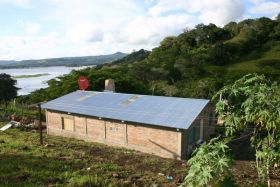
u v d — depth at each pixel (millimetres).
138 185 11859
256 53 81812
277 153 6090
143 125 20469
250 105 5703
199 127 21922
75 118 24656
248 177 14031
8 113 35969
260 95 5664
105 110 23578
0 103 54000
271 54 80188
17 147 17484
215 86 44406
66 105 26266
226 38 103062
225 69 66875
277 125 5551
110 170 14047
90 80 41625
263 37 91875
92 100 26656
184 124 19062
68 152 17828
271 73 55562
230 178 4672
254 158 18234
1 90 54719
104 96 27516
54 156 15859
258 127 6805
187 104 22625
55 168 13164
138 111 22281
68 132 25516
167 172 15312
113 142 22484
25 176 11688
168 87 52500
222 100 6215
